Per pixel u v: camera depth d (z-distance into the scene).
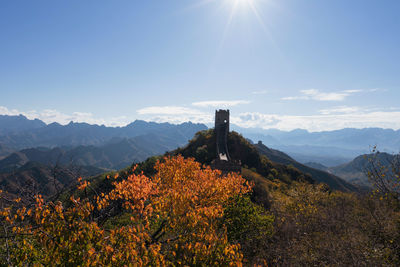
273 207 28.05
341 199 27.62
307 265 13.59
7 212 6.71
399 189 11.70
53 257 7.16
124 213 14.42
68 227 7.89
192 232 9.34
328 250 14.08
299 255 14.62
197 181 14.14
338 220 19.52
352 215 20.22
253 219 18.38
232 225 17.42
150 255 7.99
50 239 7.36
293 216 23.62
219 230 14.24
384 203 15.12
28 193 7.52
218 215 10.99
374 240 13.90
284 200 30.00
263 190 43.28
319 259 13.70
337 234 17.14
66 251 7.18
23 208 6.96
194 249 8.53
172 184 14.21
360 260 12.36
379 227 14.34
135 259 7.25
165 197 11.00
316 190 29.81
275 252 15.52
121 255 7.32
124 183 10.38
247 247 17.44
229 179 14.59
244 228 17.81
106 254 7.26
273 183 60.34
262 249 17.12
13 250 7.75
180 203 10.01
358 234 15.80
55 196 7.89
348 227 17.47
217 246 8.71
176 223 9.77
